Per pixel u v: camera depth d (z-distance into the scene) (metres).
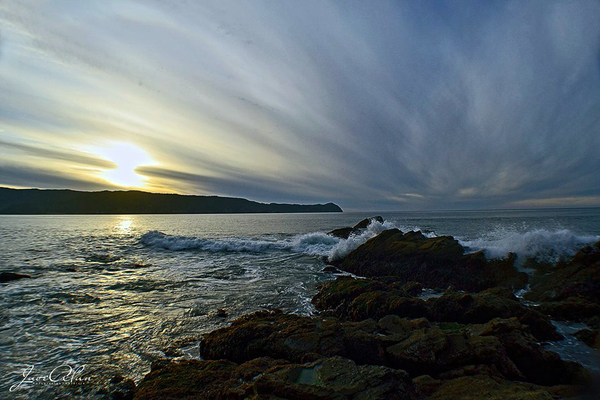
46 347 8.09
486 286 13.88
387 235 19.64
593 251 13.02
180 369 6.42
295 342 7.30
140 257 23.16
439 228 48.91
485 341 6.96
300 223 72.81
